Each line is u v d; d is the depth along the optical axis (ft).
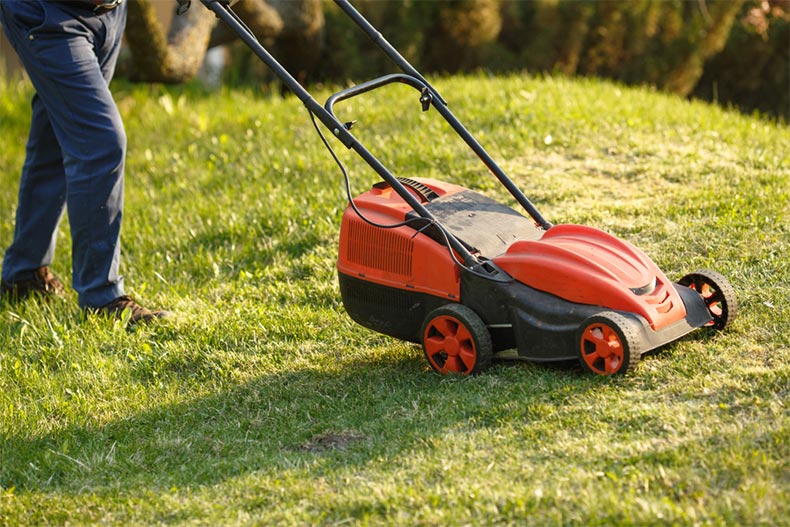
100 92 18.48
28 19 18.21
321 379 17.13
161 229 22.38
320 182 23.09
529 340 16.35
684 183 21.53
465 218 17.06
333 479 15.07
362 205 17.16
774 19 36.50
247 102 32.09
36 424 16.67
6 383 17.63
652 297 16.33
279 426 16.29
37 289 20.11
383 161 23.41
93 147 18.45
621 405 15.62
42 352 18.34
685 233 19.51
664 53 35.58
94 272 18.94
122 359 18.04
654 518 13.99
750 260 18.61
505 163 22.71
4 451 16.20
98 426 16.63
